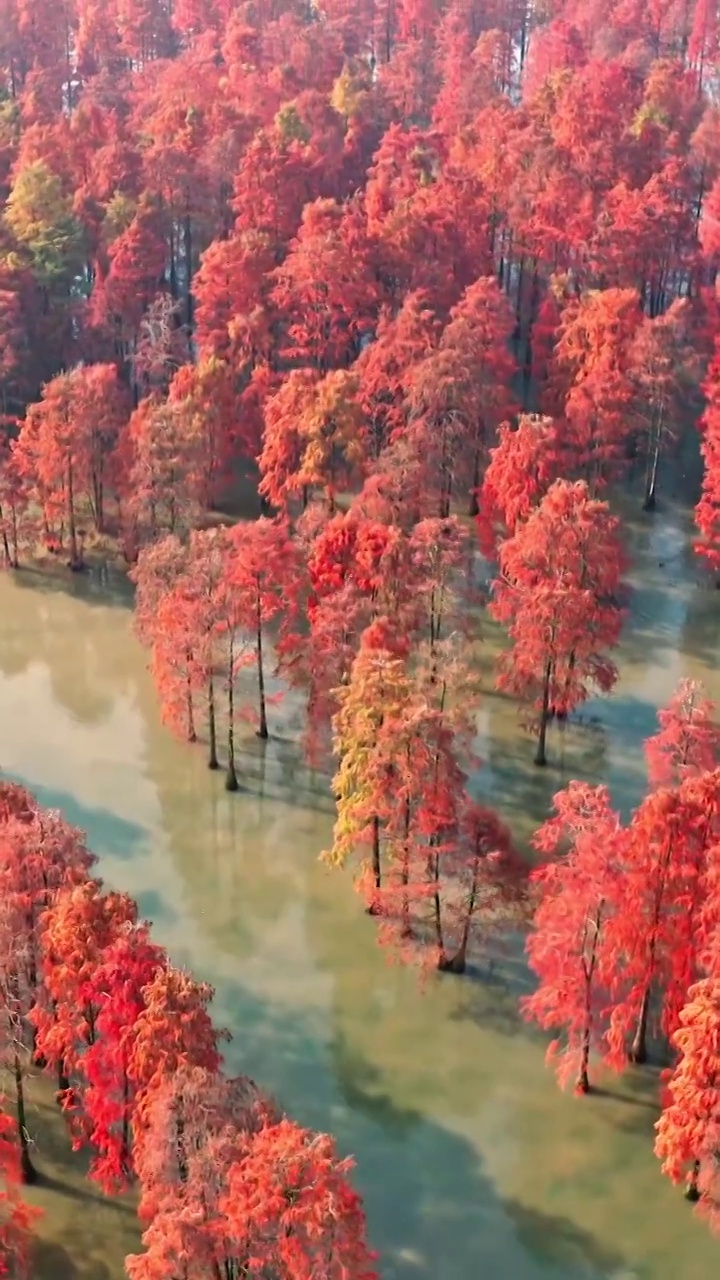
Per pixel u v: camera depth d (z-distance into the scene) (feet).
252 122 429.38
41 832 183.52
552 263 381.40
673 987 182.19
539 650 246.06
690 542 333.62
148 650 301.63
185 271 432.25
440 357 308.19
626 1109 191.11
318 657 244.63
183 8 566.77
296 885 234.17
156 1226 132.98
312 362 365.61
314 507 285.84
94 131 434.30
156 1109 142.61
